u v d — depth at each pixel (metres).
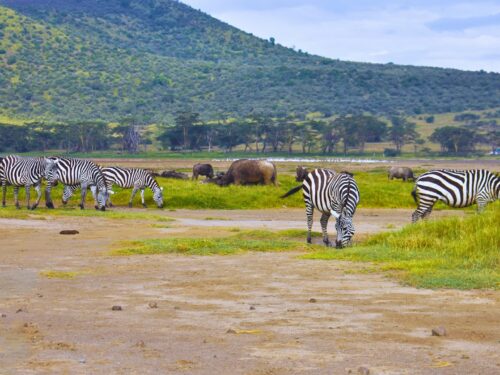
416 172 78.38
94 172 29.23
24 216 24.94
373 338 8.80
